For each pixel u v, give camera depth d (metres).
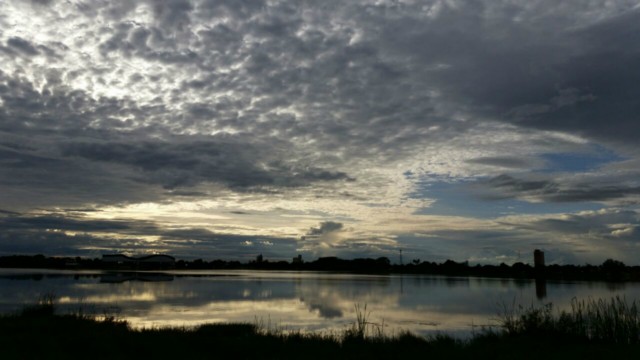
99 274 125.31
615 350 19.23
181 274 141.00
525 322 24.09
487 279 130.00
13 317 26.28
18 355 16.48
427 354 18.58
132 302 44.56
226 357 18.38
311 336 23.05
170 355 17.78
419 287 79.88
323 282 95.44
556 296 58.16
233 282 87.62
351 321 33.47
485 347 19.84
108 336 20.36
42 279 88.38
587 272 135.25
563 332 23.14
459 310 41.06
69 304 41.75
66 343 18.84
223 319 33.81
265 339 21.59
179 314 36.28
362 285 84.75
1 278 90.88
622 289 74.75
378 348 19.77
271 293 59.16
